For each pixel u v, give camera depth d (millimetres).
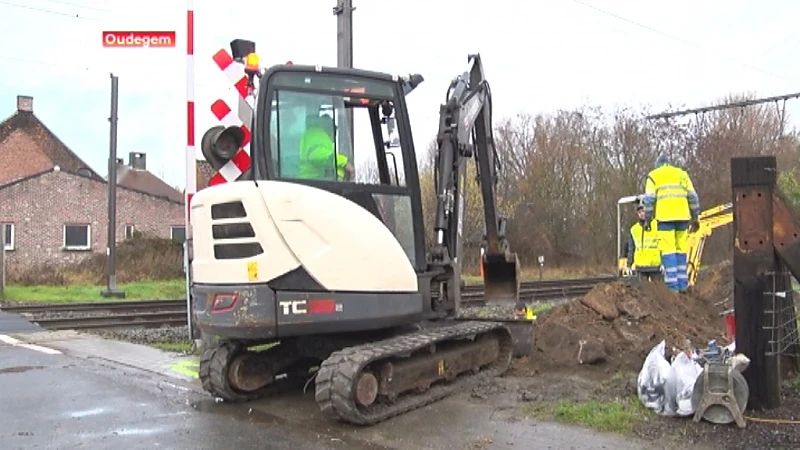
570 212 39438
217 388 6898
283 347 7426
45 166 47844
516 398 6766
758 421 5633
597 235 39125
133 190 38688
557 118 40781
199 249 6707
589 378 7496
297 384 7680
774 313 5875
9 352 10414
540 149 39969
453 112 7812
